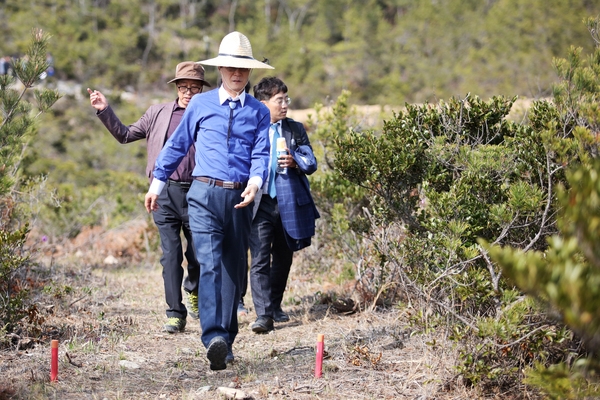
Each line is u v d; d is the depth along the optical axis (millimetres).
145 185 24922
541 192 7945
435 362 7988
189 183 10992
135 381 8391
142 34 118000
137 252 21047
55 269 15859
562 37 75188
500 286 7965
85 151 63781
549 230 8336
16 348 9281
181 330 11039
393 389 7867
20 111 10750
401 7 134625
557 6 78000
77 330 10469
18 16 112312
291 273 15453
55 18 116625
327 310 12016
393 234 10875
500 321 7250
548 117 8750
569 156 7465
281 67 109188
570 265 4289
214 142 8469
